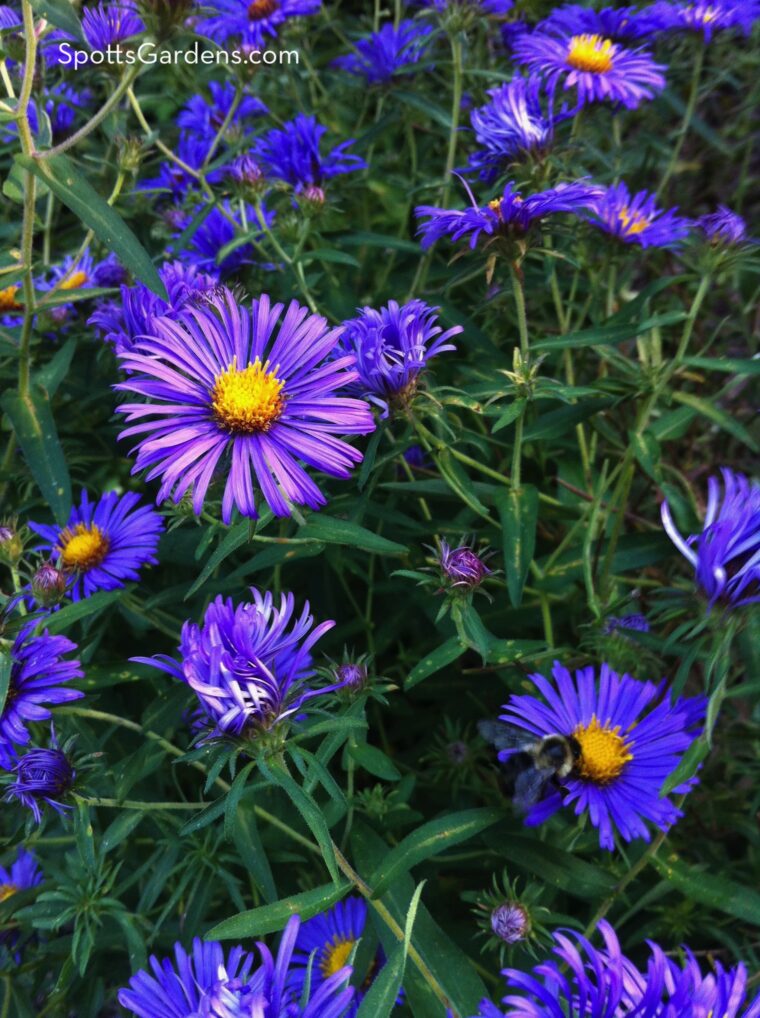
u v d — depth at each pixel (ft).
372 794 0.72
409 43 1.03
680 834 0.85
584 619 0.85
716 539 0.50
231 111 0.97
